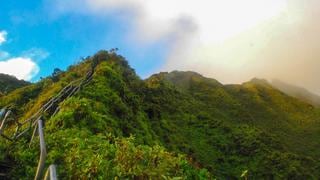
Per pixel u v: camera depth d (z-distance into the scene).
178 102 84.50
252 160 78.81
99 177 9.22
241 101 161.25
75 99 16.92
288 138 137.50
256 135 92.38
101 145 11.36
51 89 33.72
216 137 78.75
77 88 22.45
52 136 12.77
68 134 13.23
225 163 73.56
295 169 82.00
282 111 162.38
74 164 10.02
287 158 85.94
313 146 132.62
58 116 14.84
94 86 24.28
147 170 9.64
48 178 4.09
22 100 36.94
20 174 10.02
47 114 17.75
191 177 11.51
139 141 23.14
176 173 10.66
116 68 35.03
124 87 30.28
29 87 39.47
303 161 87.75
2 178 9.52
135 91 45.06
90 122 15.91
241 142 85.94
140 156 9.89
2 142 11.05
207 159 69.56
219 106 133.50
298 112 163.00
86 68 37.91
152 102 51.22
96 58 40.72
